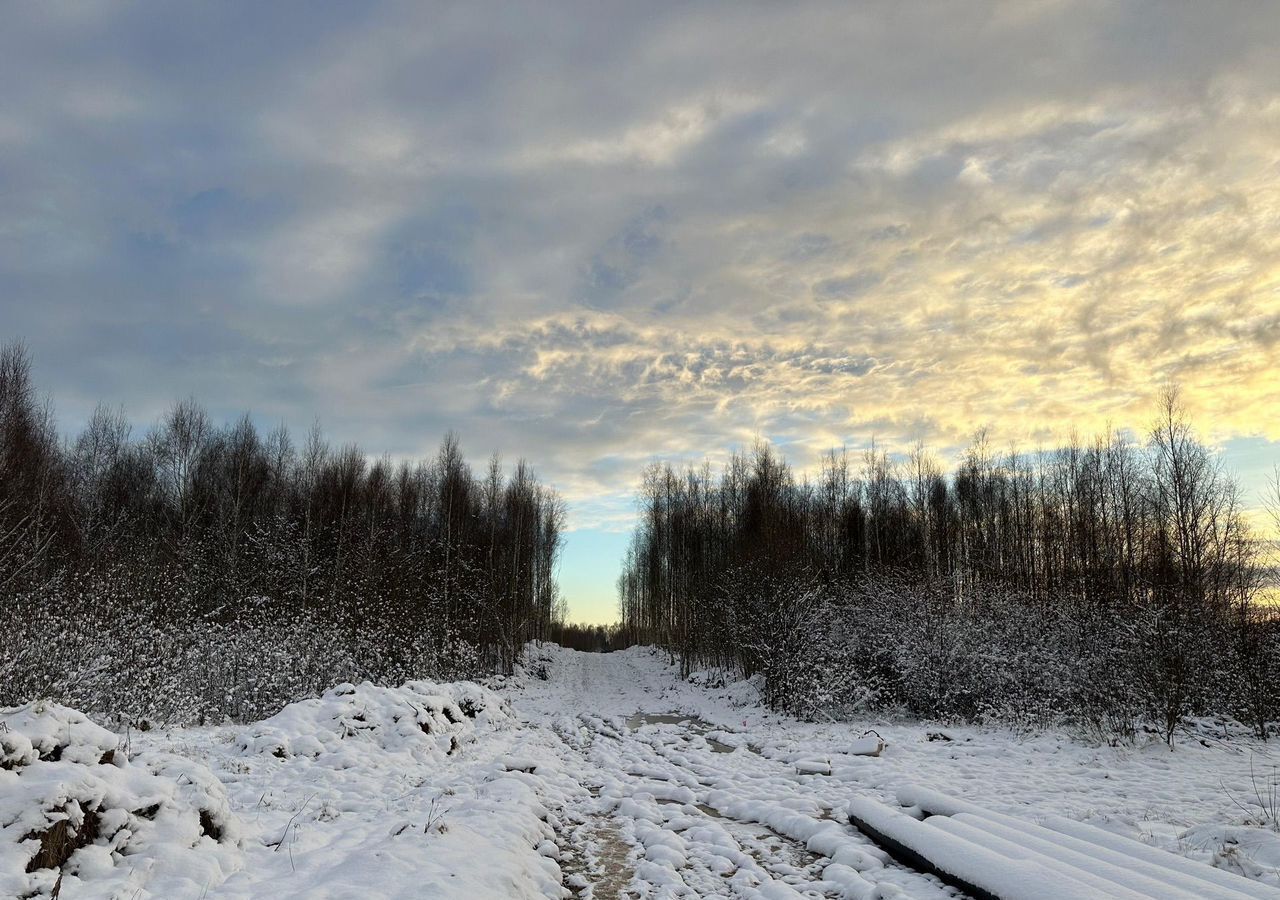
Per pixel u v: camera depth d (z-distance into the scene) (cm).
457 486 3969
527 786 915
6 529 2094
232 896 493
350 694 1238
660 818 880
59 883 453
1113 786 983
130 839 532
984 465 3988
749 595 2334
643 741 1555
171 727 1289
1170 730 1305
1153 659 1388
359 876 531
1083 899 496
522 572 4294
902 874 653
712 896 621
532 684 3259
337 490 3897
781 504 3575
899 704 1919
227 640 1742
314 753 1016
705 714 2102
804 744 1434
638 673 4028
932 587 2111
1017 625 1806
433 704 1323
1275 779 1019
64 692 1248
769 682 2086
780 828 836
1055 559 3366
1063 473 3475
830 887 638
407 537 3562
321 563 2950
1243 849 652
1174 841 696
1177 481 2331
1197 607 1550
